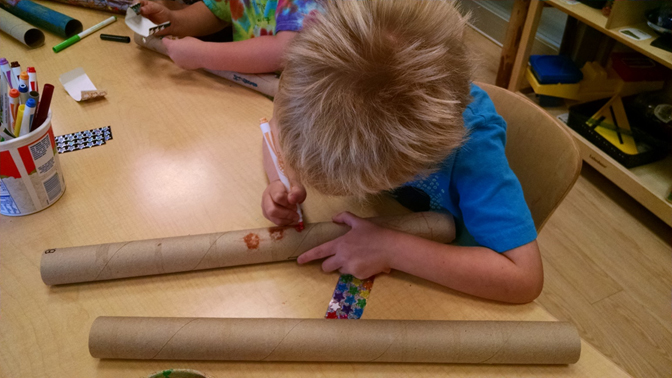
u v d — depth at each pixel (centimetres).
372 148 55
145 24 108
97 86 102
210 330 60
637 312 146
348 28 57
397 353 60
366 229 73
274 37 105
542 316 67
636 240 166
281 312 66
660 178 170
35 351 61
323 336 60
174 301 67
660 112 182
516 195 73
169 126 93
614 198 180
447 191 77
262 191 81
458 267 69
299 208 75
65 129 92
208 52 103
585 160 186
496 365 62
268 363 61
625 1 160
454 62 60
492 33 267
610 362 62
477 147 73
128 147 89
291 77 59
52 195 78
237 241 70
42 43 114
